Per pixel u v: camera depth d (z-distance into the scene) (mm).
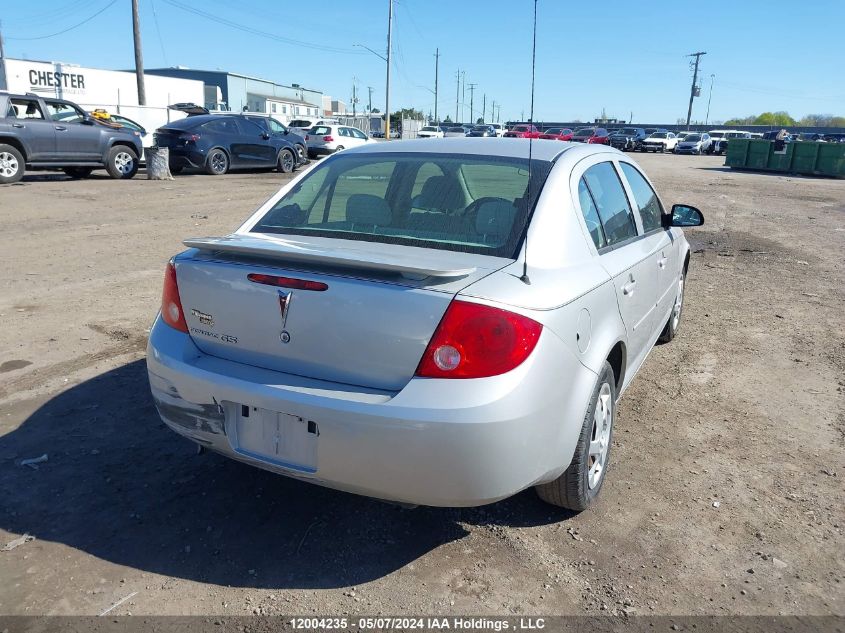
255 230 3416
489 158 3523
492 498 2621
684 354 5680
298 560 2949
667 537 3166
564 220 3199
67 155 16312
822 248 10852
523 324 2584
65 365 4918
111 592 2723
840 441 4168
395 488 2584
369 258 2633
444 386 2500
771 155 30734
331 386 2645
